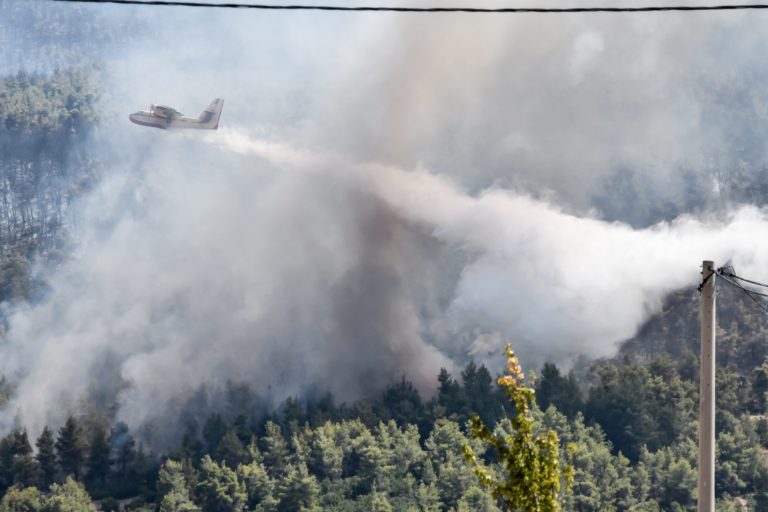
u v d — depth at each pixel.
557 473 135.62
